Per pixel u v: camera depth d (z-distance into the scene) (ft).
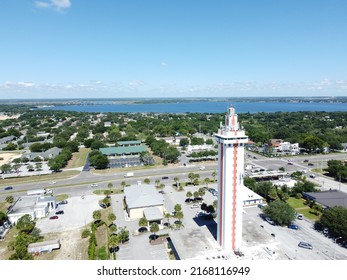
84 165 579.07
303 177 453.99
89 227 304.50
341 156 638.12
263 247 231.30
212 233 259.19
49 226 309.22
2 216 303.89
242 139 219.41
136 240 274.98
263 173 471.62
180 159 618.85
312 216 326.85
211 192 409.90
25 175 508.53
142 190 364.58
